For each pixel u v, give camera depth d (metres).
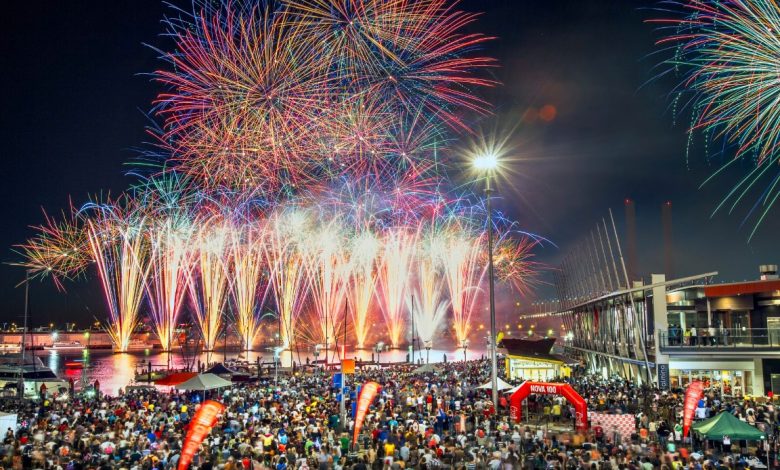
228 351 191.75
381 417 36.16
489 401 44.22
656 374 52.69
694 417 37.75
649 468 24.95
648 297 62.97
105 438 29.61
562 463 25.78
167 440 30.03
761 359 51.28
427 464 25.73
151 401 45.62
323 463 25.92
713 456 29.95
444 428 37.06
